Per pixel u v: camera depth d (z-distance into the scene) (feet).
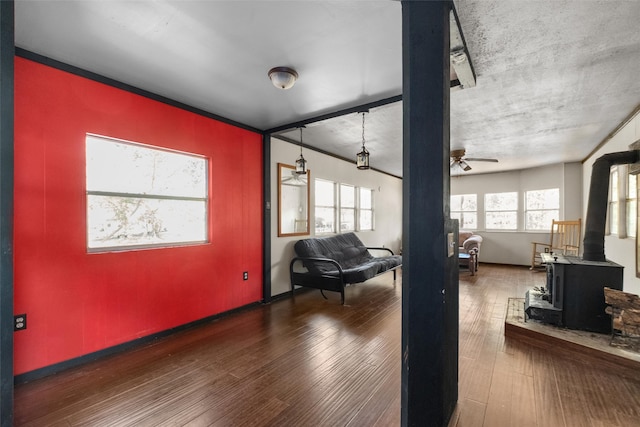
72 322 7.54
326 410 5.81
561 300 9.25
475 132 13.50
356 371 7.28
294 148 15.03
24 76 6.85
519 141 15.02
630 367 7.04
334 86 8.81
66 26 5.96
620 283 8.66
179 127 9.92
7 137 4.56
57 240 7.32
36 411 5.77
